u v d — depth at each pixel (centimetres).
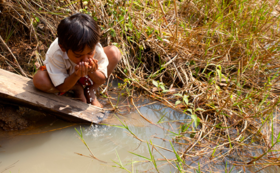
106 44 299
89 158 186
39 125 215
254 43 308
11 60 272
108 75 248
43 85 204
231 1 346
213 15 340
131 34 307
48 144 196
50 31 298
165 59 296
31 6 287
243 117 226
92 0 303
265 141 210
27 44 289
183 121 234
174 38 301
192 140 208
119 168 179
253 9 350
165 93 269
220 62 292
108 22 297
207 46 289
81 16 181
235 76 286
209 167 182
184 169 178
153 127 224
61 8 288
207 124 225
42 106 202
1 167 172
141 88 276
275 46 316
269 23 338
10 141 196
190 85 270
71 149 194
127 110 244
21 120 209
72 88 227
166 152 195
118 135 212
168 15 350
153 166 181
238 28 325
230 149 195
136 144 204
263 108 244
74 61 191
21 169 172
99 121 222
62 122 221
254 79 285
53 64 204
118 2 315
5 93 188
